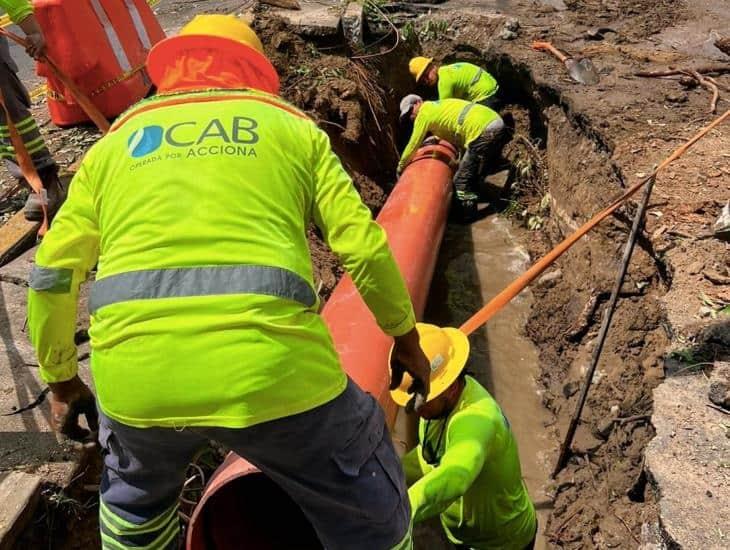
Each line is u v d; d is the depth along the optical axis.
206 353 1.51
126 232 1.62
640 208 3.93
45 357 1.88
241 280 1.54
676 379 3.10
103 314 1.59
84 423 2.93
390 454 1.84
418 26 8.22
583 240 5.04
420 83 8.01
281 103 1.80
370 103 6.68
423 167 5.86
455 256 6.34
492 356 5.03
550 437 4.26
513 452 2.74
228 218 1.58
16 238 4.05
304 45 6.61
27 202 4.16
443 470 2.33
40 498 2.58
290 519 2.33
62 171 4.77
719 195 4.26
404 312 1.74
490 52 7.53
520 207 6.80
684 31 7.35
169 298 1.54
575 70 6.29
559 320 4.91
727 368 3.02
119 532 1.92
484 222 6.84
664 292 3.96
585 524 3.47
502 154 7.46
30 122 4.05
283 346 1.55
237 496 2.29
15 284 3.80
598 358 3.95
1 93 3.70
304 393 1.58
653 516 2.91
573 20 7.90
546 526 3.70
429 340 2.58
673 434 2.81
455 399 2.61
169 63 1.87
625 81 6.12
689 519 2.47
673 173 4.52
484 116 6.39
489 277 6.01
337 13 6.92
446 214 5.52
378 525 1.78
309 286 1.64
